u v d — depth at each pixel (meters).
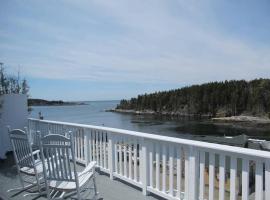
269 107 61.78
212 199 2.89
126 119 64.38
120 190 3.90
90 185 4.09
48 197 3.15
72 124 5.29
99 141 4.75
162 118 69.12
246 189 2.54
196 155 3.03
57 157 3.00
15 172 4.71
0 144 5.46
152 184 3.65
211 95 72.56
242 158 2.57
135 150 3.91
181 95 81.75
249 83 68.88
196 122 58.59
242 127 50.25
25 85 8.58
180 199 3.25
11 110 5.79
